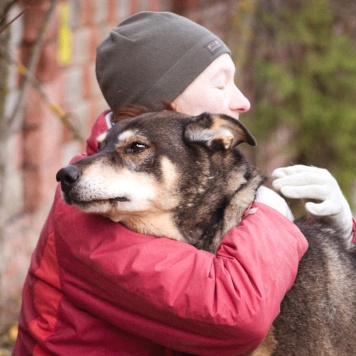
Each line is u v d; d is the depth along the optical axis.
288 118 17.19
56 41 12.07
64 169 6.17
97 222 6.15
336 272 6.82
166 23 6.89
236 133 6.70
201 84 6.86
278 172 6.80
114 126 6.65
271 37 17.53
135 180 6.37
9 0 8.18
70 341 6.29
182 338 5.96
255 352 6.57
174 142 6.55
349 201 16.77
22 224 12.01
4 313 10.77
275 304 5.88
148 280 5.83
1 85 9.43
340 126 17.19
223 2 18.09
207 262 5.87
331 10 17.78
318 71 17.27
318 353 6.59
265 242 5.99
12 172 11.67
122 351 6.30
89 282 6.15
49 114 12.17
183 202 6.54
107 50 6.97
